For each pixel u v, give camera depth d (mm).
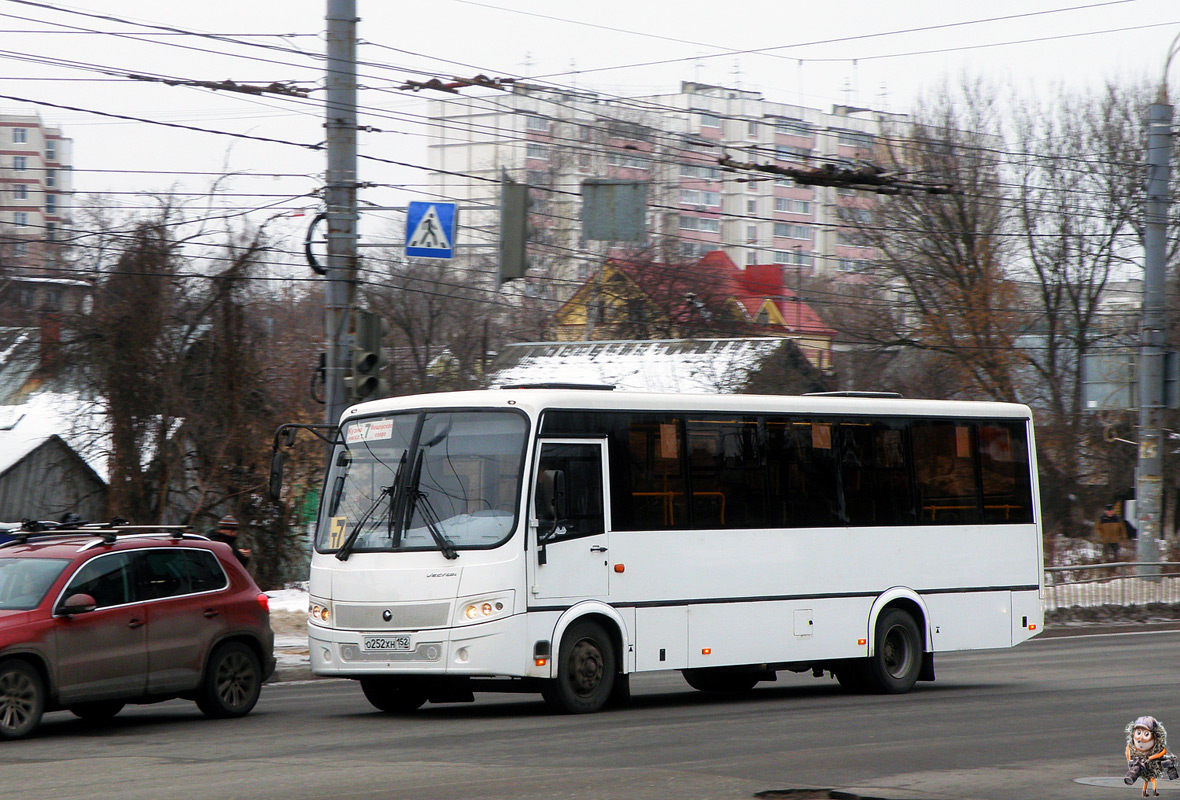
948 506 17875
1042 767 10734
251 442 29781
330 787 9570
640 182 20016
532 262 61750
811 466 16672
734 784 9805
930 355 46625
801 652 16219
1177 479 41406
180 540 14328
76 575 13188
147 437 29031
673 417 15539
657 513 15211
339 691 17938
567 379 47188
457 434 14641
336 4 20234
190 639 13984
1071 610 30328
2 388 34938
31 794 9367
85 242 30609
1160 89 30078
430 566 14156
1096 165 45594
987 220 45688
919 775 10297
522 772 10312
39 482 30984
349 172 20312
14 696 12500
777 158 26047
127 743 12352
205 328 29516
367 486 14961
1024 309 46406
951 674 19766
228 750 11734
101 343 28594
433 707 15891
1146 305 30531
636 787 9633
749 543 15922
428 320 49469
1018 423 18781
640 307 59875
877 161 47000
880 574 17078
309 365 31547
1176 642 25281
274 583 30094
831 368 49469
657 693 17625
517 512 14070
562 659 14281
